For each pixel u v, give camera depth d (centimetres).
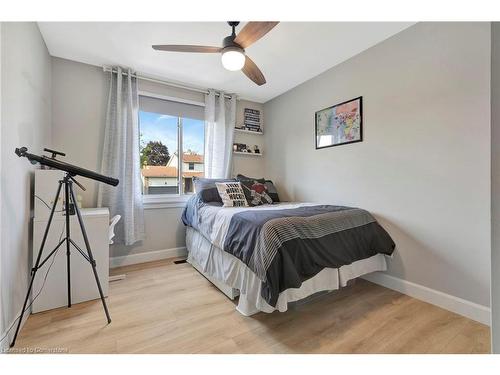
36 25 187
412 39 193
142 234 274
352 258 178
